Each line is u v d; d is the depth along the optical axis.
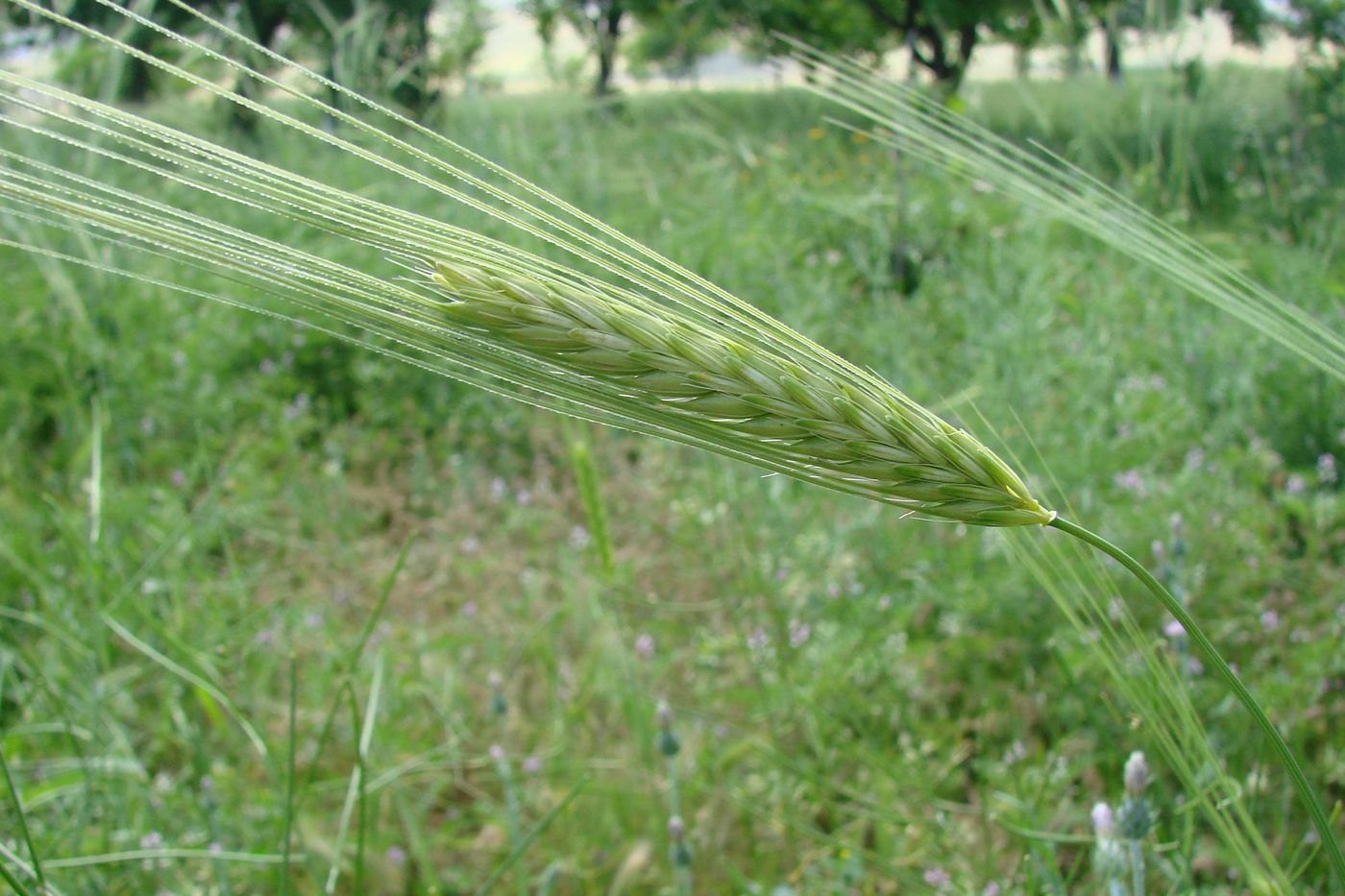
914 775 2.84
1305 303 4.27
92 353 4.81
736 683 3.57
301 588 4.48
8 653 2.87
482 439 5.61
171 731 3.27
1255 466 4.01
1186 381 4.47
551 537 4.76
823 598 3.64
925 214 6.77
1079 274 5.74
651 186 7.52
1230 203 5.75
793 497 4.23
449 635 3.77
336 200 0.99
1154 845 2.04
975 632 3.46
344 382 6.21
